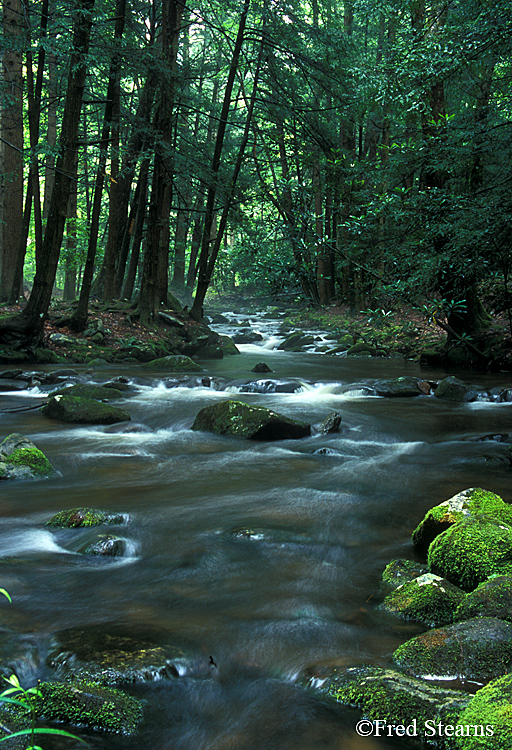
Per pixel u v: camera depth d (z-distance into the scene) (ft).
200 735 7.49
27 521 15.42
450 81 35.35
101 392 33.86
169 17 58.18
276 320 109.19
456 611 10.32
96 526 14.96
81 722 7.57
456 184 35.94
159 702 8.07
